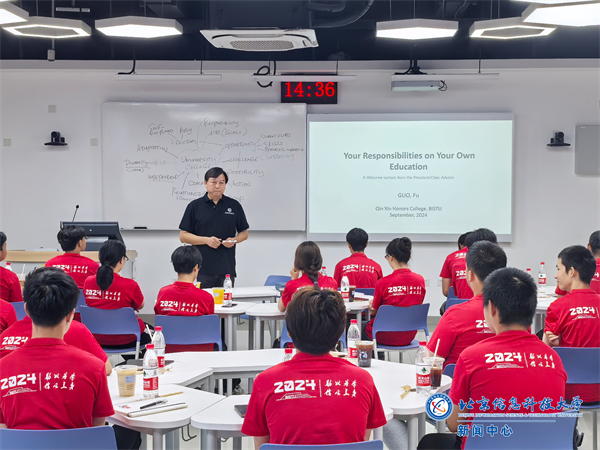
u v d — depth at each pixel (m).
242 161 6.84
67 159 6.91
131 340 3.90
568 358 2.64
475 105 6.80
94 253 5.58
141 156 6.83
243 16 4.21
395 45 6.46
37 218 6.93
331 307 1.62
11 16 4.17
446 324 2.45
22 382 1.74
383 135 6.80
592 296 2.81
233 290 5.03
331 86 6.80
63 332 1.84
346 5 4.48
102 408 1.82
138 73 6.75
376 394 1.70
